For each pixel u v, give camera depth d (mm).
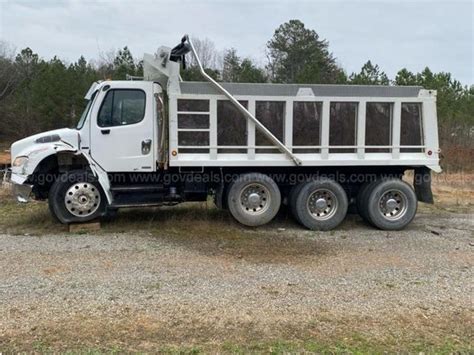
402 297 4738
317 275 5438
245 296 4703
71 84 30375
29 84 35719
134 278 5230
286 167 8148
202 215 9031
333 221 8125
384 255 6402
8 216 8898
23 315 4152
